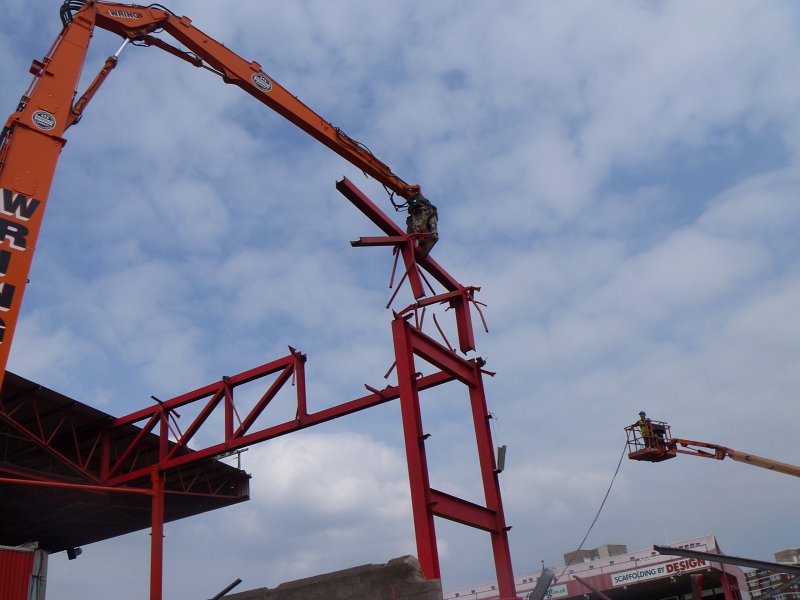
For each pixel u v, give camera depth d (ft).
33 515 135.33
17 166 71.67
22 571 78.69
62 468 127.24
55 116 75.72
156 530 110.52
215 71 94.53
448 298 93.66
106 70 83.97
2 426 113.70
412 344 79.97
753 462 101.19
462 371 89.92
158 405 116.98
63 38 80.12
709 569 146.30
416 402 76.59
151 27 90.17
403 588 59.47
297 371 108.17
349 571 61.82
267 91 96.12
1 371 64.49
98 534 150.00
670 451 107.24
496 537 81.97
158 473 113.91
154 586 106.42
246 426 109.60
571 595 160.45
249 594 64.64
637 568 157.28
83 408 114.83
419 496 71.56
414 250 90.94
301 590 62.85
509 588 79.82
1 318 65.87
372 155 99.30
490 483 85.46
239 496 138.41
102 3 85.30
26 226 69.92
